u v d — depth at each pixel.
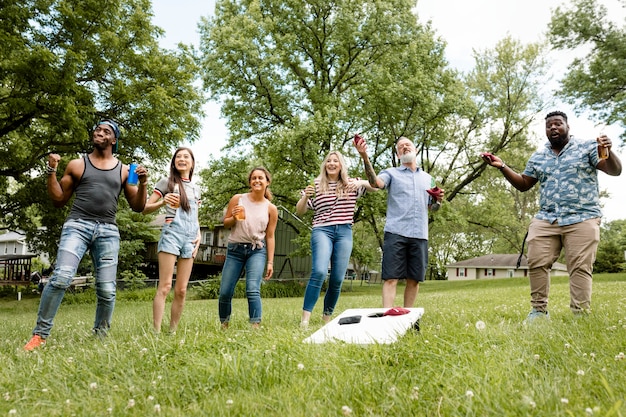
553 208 4.33
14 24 11.67
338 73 25.20
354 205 4.84
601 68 21.72
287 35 22.59
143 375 2.36
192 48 22.97
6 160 14.02
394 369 2.21
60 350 3.40
